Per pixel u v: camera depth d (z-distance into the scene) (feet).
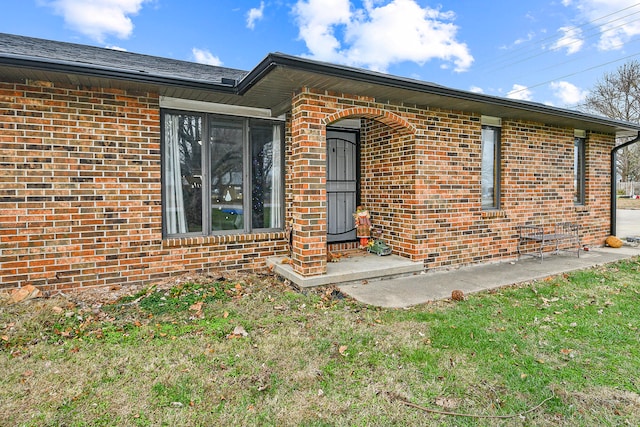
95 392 8.37
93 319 12.28
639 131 27.27
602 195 28.40
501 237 22.52
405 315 13.10
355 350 10.44
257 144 19.81
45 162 14.58
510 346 10.70
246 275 17.99
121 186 15.88
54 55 15.23
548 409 7.86
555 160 24.88
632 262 22.24
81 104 15.10
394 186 20.80
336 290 16.03
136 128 16.08
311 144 16.15
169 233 17.63
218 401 8.12
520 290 16.40
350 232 23.97
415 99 17.99
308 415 7.68
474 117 21.02
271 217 20.27
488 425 7.38
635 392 8.44
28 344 10.52
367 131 23.00
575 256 24.14
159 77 14.60
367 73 14.64
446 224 20.30
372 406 7.98
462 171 20.72
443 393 8.46
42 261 14.67
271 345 10.69
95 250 15.51
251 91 16.20
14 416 7.50
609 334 11.53
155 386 8.61
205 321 12.37
